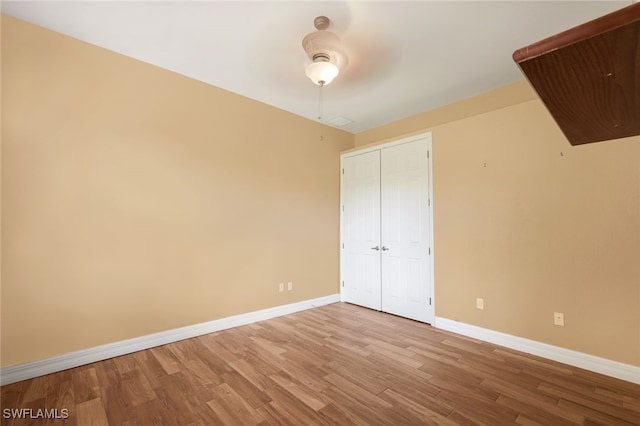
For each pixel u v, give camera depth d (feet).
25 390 6.68
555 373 7.50
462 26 7.45
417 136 11.87
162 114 9.46
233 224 11.04
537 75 1.77
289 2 6.68
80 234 7.97
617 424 5.60
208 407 6.13
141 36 7.94
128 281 8.69
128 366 7.83
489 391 6.70
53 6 6.82
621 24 1.24
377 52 8.49
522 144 9.04
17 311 7.09
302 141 13.44
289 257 12.76
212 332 10.31
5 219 7.00
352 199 14.51
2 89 7.03
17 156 7.16
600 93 1.93
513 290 9.10
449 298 10.62
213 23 7.41
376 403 6.26
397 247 12.46
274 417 5.83
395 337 9.92
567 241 8.18
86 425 5.59
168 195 9.52
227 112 10.97
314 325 11.12
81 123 8.05
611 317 7.47
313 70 7.70
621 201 7.42
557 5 6.74
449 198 10.75
